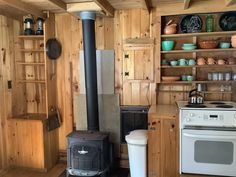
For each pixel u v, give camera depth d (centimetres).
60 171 328
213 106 266
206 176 263
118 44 330
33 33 336
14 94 343
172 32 302
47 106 331
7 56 329
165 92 326
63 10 306
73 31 342
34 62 351
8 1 245
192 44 295
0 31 317
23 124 325
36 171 327
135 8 318
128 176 307
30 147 327
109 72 334
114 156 332
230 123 251
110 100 337
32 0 264
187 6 282
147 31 319
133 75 329
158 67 309
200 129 257
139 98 330
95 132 299
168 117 266
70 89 351
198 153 260
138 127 333
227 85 308
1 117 323
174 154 268
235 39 284
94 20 301
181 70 320
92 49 300
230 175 256
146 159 277
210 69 311
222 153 255
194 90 294
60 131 362
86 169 281
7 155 334
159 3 293
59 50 345
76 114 350
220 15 301
